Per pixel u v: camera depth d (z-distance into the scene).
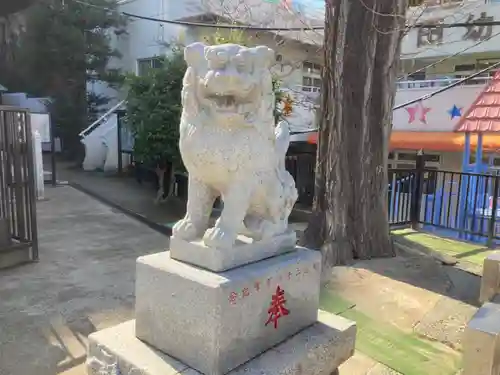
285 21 9.73
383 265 4.82
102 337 2.35
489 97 7.16
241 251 2.23
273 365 2.13
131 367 2.10
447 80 10.79
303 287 2.48
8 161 5.15
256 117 2.15
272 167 2.33
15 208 5.70
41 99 13.78
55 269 5.05
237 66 2.00
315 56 12.95
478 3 10.88
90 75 13.92
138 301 2.31
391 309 3.70
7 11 10.41
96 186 10.48
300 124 11.45
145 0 13.56
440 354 3.03
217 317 1.97
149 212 8.23
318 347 2.34
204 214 2.32
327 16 5.15
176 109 7.96
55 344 3.29
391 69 5.14
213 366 1.99
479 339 2.43
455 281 4.38
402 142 10.85
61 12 13.07
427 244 6.05
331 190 5.20
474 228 6.37
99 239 6.41
